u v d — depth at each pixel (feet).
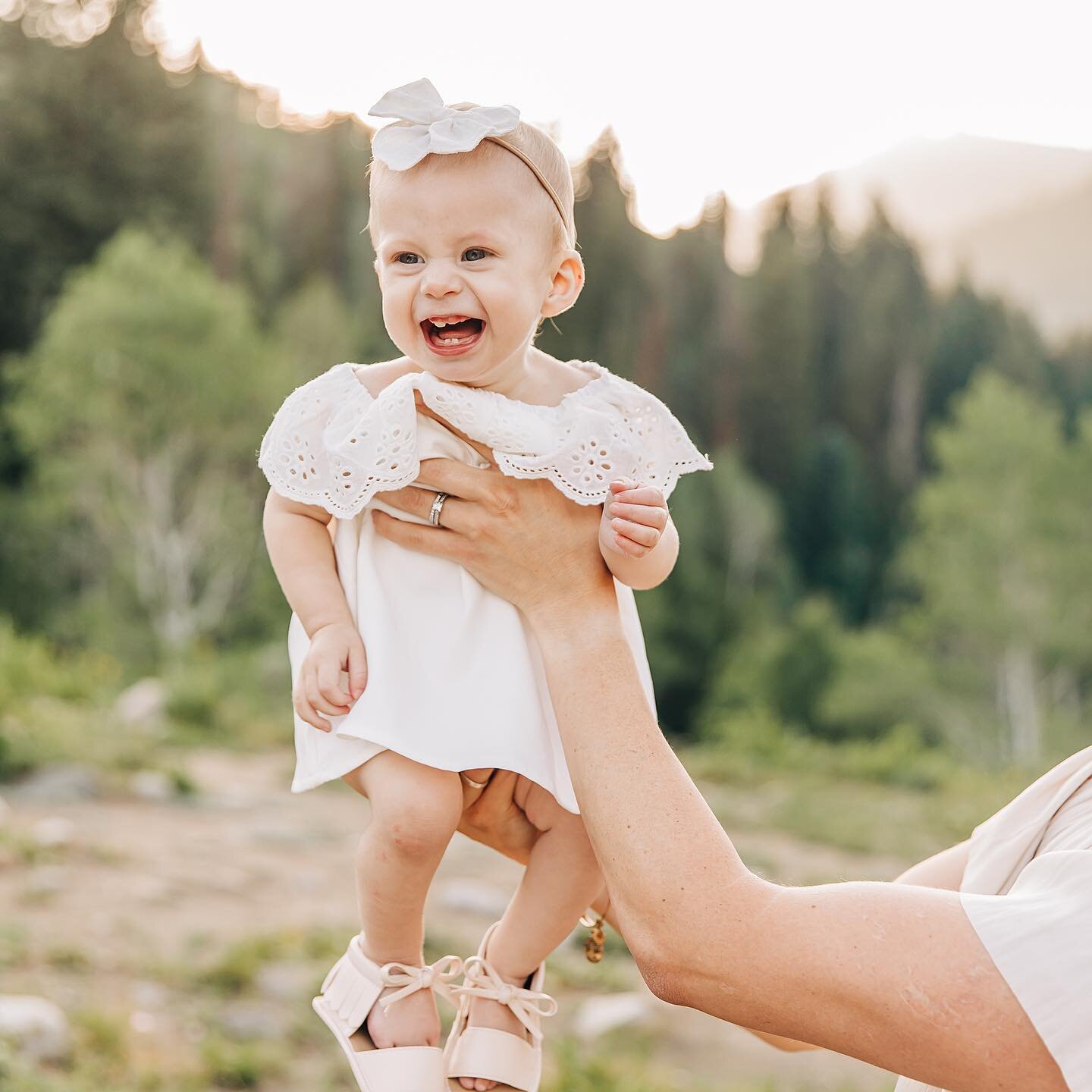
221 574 85.56
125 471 84.07
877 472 155.94
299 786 5.29
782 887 4.10
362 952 5.36
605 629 4.76
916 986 3.74
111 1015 17.51
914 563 105.40
